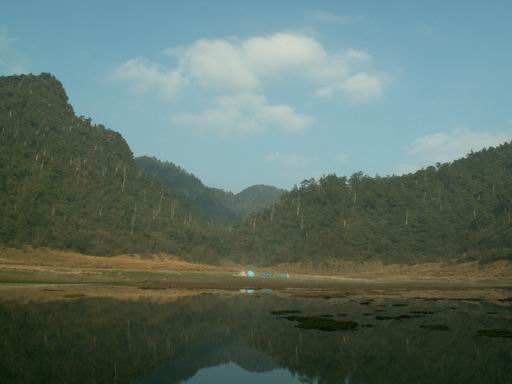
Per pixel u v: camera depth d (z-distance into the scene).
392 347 30.52
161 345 30.30
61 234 119.31
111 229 138.88
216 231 183.62
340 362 26.86
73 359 25.77
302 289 75.75
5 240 107.56
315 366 25.98
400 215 177.12
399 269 141.75
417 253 150.00
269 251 171.50
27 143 145.50
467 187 186.75
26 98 173.00
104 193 154.62
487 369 25.39
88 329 34.38
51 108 180.38
